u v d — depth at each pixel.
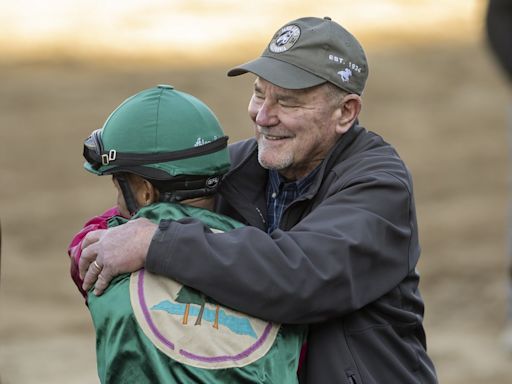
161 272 6.84
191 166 7.17
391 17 60.97
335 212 7.27
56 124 42.94
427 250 31.08
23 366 22.67
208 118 7.29
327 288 7.00
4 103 45.25
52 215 34.16
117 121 7.18
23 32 57.03
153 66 51.28
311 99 7.55
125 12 60.59
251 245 6.91
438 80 49.25
